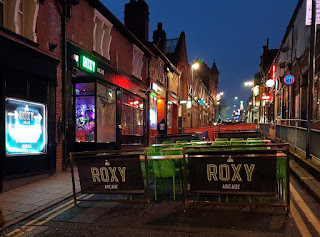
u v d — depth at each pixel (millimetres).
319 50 11125
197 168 4434
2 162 6137
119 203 5133
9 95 6406
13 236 3768
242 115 91000
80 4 9859
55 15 8383
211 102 59344
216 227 3762
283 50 18062
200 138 15922
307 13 7684
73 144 9992
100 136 10922
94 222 4164
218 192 4355
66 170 8633
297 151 9133
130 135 14656
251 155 4180
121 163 4793
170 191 5910
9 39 6211
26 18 7371
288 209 4148
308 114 7488
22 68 6750
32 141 7180
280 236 3412
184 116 29344
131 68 14891
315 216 4086
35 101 7301
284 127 11516
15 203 5203
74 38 9453
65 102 8688
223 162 4297
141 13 18375
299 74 14891
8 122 6395
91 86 10688
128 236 3584
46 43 7930
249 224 3830
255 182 4195
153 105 19516
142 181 4750
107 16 11719
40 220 4359
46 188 6383
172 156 5195
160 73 20812
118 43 13297
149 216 4324
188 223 3951
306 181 5730
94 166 4930
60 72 8578
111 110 12180
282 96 20891
